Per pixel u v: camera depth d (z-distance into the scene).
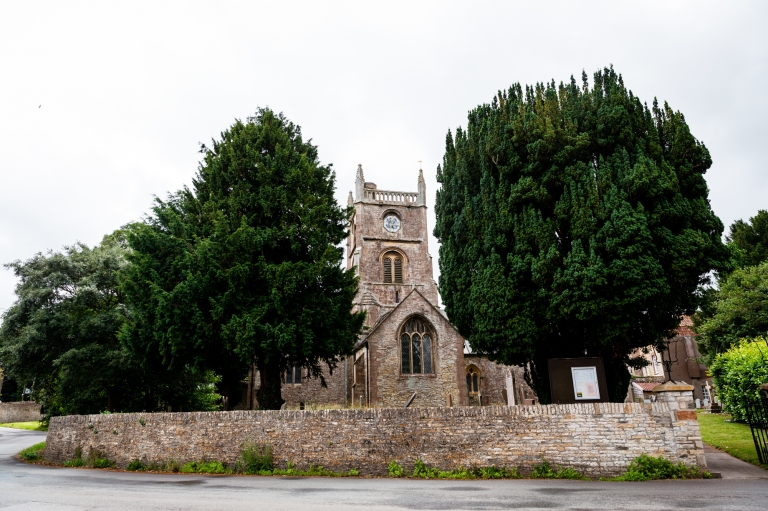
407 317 39.34
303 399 42.62
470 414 15.12
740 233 49.19
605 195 17.89
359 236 54.88
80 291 25.86
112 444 18.83
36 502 10.95
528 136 19.92
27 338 24.45
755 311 31.47
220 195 22.44
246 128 23.39
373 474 15.17
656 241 17.55
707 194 18.86
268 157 22.69
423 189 57.69
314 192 23.45
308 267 20.83
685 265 16.80
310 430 16.05
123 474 16.31
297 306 20.75
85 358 24.33
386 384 37.72
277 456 16.12
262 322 20.02
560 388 16.84
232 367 22.66
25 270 27.33
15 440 33.72
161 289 19.98
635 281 16.86
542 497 10.98
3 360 25.92
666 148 19.14
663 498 10.59
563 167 19.31
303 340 20.33
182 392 28.45
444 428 15.16
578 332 19.45
